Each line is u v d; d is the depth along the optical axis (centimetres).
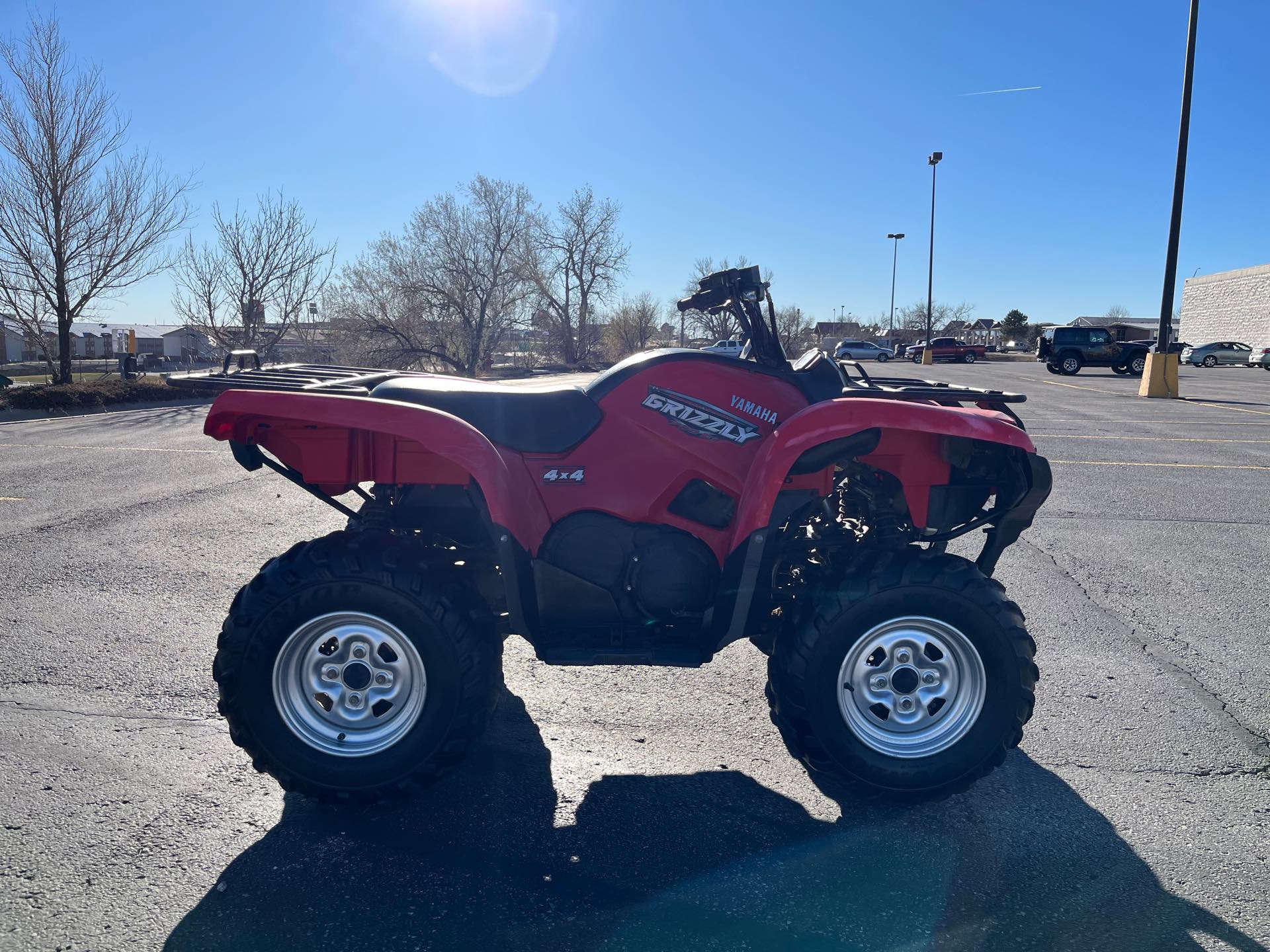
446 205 4066
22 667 448
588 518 346
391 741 317
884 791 324
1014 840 314
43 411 1827
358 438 356
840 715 322
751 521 328
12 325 2588
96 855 295
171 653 471
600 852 304
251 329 2792
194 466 1094
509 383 401
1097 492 960
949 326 10450
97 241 2234
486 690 323
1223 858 304
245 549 682
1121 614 559
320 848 303
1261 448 1323
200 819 318
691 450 350
